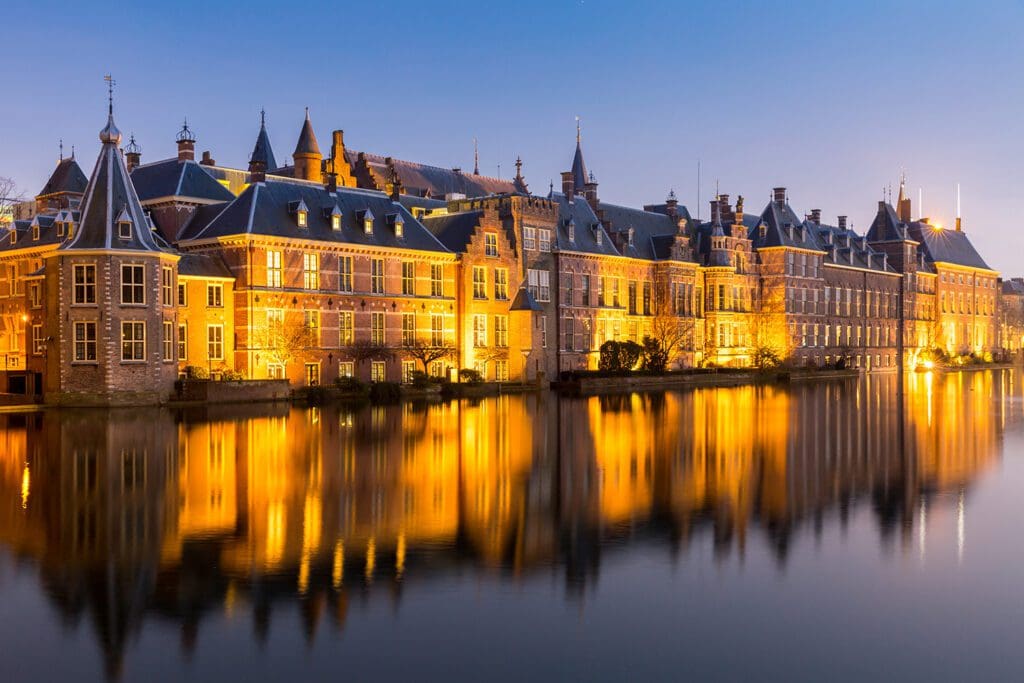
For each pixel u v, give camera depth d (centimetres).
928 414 5706
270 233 6756
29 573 1970
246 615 1727
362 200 7781
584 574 1986
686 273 10562
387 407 6025
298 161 9756
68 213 7062
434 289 7950
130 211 5909
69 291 5741
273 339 6694
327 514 2528
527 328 8462
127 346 5809
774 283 11494
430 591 1867
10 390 6575
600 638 1630
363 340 7338
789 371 10525
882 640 1631
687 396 7462
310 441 4038
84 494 2778
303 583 1911
